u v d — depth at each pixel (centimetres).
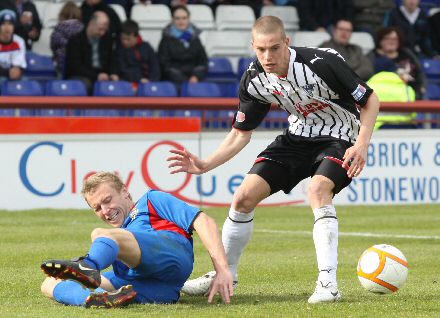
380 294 1120
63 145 2491
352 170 1073
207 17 3431
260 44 1079
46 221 2239
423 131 2767
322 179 1090
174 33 3092
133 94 2961
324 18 3459
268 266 1477
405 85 2995
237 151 1184
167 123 2562
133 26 3005
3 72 2942
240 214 1151
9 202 2455
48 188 2486
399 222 2284
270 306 1023
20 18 3102
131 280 1030
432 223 2261
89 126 2505
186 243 1037
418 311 987
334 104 1117
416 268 1455
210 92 3070
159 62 3075
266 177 1141
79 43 2969
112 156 2522
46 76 3066
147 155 2547
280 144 1153
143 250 999
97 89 2919
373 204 2727
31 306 1023
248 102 1169
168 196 1052
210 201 2603
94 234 978
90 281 918
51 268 912
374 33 3506
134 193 2538
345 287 1218
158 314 948
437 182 2788
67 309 984
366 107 1090
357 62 3042
